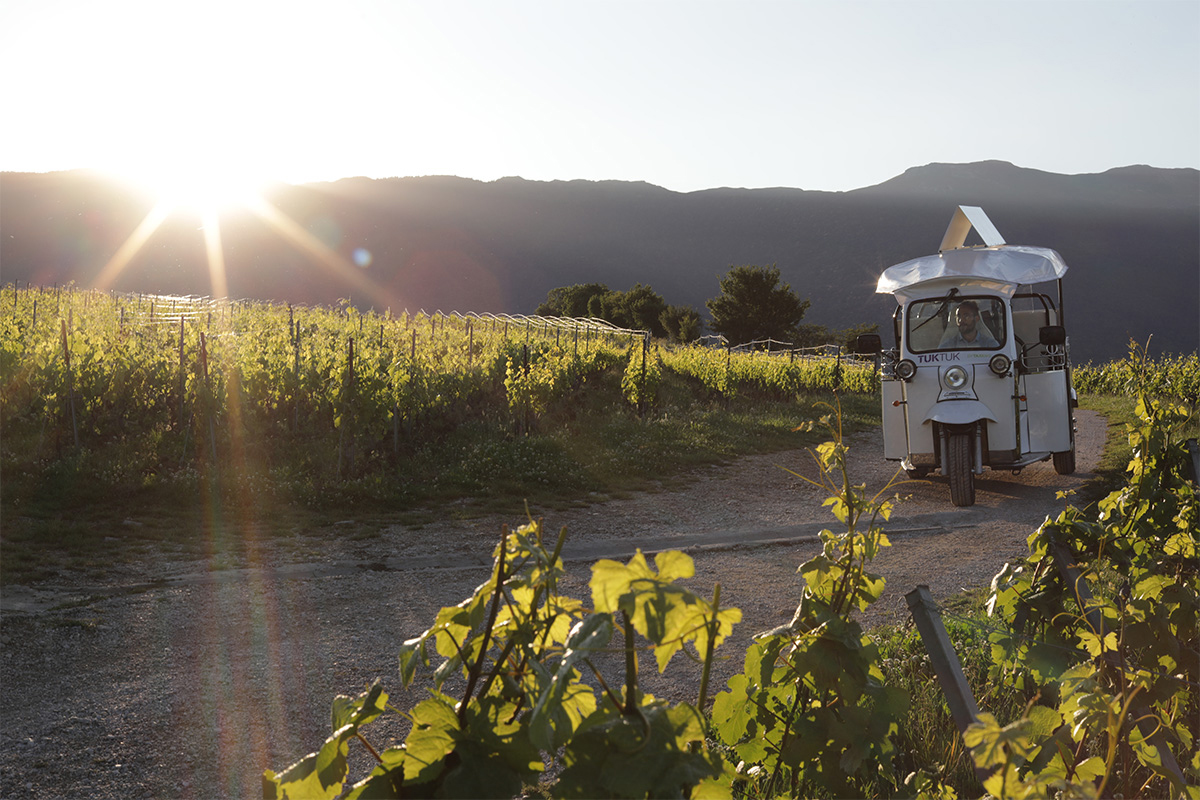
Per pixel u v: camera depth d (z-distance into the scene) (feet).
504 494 38.40
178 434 42.73
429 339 80.89
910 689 13.51
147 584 23.24
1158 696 9.02
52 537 27.48
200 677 16.49
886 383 37.63
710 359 86.79
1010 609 11.59
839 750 7.80
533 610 4.34
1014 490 38.88
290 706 15.14
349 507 34.63
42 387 41.37
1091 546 11.80
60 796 11.78
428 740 4.25
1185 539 11.88
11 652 17.57
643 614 3.61
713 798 4.37
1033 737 8.11
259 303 121.39
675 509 36.91
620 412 63.00
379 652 18.15
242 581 23.88
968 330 35.47
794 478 45.09
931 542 28.89
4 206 612.29
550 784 11.29
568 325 132.46
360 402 39.32
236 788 12.05
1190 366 83.20
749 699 8.47
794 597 22.40
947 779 10.38
